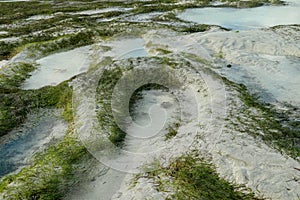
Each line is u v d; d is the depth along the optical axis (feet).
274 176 26.94
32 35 79.15
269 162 28.78
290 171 27.43
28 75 55.67
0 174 31.07
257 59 55.77
